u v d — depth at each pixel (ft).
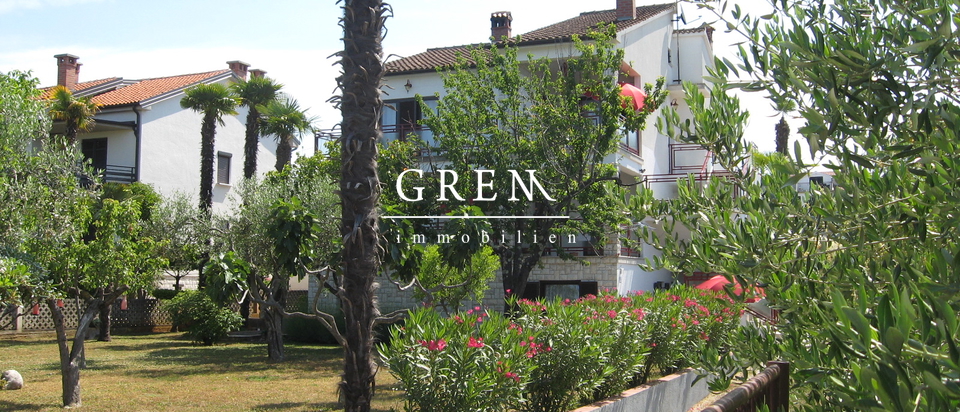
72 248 39.27
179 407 42.09
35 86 49.67
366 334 24.22
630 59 80.12
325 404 43.11
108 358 67.77
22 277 33.71
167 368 60.34
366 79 24.16
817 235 15.01
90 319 42.16
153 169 111.75
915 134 11.64
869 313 13.06
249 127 99.81
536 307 35.91
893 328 7.34
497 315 29.53
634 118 61.05
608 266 71.36
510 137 62.90
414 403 26.61
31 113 46.06
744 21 15.14
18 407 41.16
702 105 18.93
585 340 31.30
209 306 82.79
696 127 18.83
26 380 51.75
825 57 11.82
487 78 67.21
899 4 11.96
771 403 15.70
